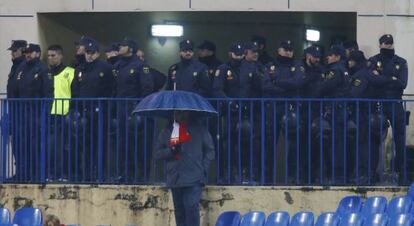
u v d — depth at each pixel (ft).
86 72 145.89
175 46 172.35
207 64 151.33
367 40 158.40
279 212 130.11
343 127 141.79
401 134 142.72
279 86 142.82
